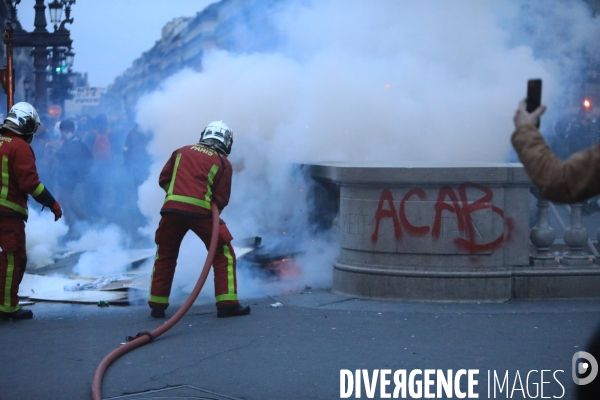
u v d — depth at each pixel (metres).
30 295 7.09
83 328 5.95
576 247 6.71
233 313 6.23
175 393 4.34
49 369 4.85
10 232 6.18
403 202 6.61
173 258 6.30
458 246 6.54
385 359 4.91
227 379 4.57
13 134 6.27
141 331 5.56
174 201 6.13
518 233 6.61
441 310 6.26
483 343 5.24
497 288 6.54
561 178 2.49
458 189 6.54
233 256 6.34
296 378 4.57
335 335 5.53
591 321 5.83
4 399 4.29
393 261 6.69
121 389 4.43
